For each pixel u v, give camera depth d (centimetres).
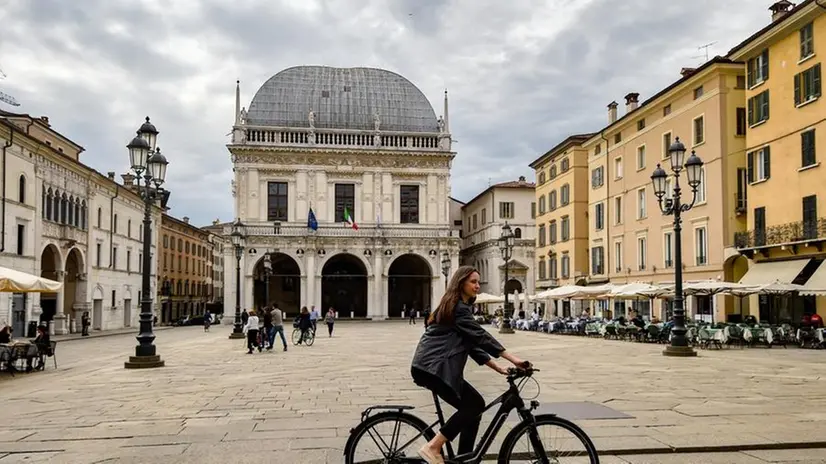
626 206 5281
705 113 4216
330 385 1689
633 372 1927
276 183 7388
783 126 3572
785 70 3562
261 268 7219
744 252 3822
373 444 693
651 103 4825
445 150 7606
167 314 8606
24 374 2139
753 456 915
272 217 7338
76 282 5681
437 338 681
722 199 4050
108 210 6319
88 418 1223
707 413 1207
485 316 7219
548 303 7006
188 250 10025
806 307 3488
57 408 1348
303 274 7212
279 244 7181
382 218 7481
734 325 3139
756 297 3900
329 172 7444
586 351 2848
